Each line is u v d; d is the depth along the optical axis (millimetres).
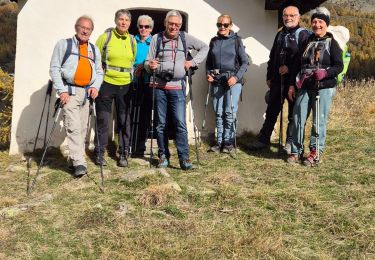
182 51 6074
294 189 5398
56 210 4922
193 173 6109
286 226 4516
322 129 6238
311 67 5996
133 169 6316
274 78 6844
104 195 5309
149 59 6086
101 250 4117
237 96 6930
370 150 6848
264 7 7727
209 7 7602
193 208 4949
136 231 4438
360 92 11523
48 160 6934
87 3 7328
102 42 6301
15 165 6691
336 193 5254
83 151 6098
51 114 7324
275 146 7383
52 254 4062
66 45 5766
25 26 7219
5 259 3980
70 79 5801
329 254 4012
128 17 6246
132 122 6836
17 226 4586
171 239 4285
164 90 6129
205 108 7301
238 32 7699
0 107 9141
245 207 4945
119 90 6379
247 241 4184
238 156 6895
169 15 5941
